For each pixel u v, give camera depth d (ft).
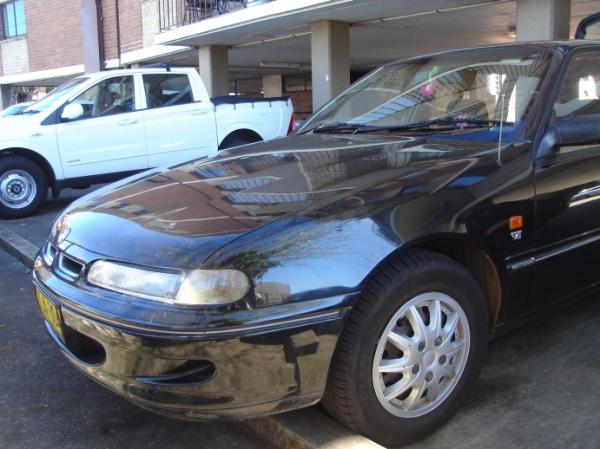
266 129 30.53
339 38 35.76
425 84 11.88
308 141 11.40
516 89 10.27
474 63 11.51
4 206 24.68
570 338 11.23
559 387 9.55
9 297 15.44
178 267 7.11
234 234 7.34
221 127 29.01
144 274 7.29
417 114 11.34
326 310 7.13
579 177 9.86
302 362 7.13
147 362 7.09
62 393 10.30
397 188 8.11
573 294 10.44
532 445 8.10
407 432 8.09
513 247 8.93
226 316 6.84
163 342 6.89
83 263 8.05
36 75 70.90
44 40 69.05
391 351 7.94
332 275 7.23
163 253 7.34
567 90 10.18
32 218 25.25
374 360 7.59
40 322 13.62
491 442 8.21
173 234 7.61
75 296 7.82
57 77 68.64
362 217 7.64
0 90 78.69
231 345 6.84
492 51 11.60
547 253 9.52
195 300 6.91
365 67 69.15
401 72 12.80
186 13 46.93
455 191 8.36
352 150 10.03
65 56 66.23
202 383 6.98
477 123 10.21
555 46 10.71
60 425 9.30
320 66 36.04
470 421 8.73
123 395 7.49
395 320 7.75
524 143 9.37
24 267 18.37
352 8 31.37
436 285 8.04
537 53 10.75
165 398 7.14
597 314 12.26
